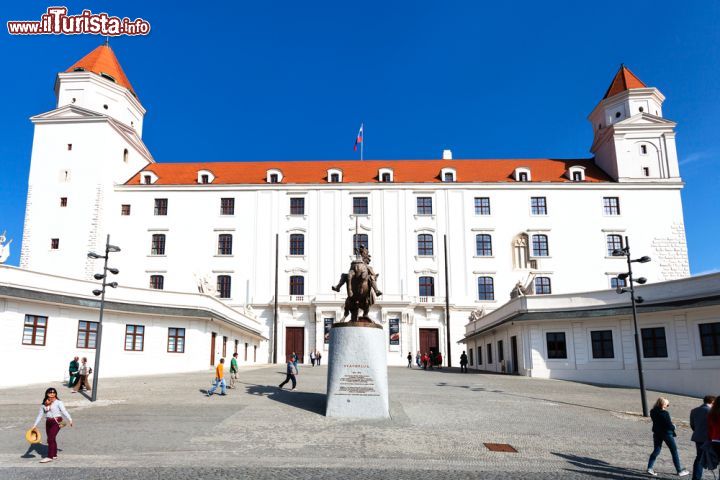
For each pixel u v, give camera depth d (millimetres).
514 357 39438
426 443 14484
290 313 61281
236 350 49156
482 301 61469
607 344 34375
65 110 61656
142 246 63000
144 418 17391
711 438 10625
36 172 61156
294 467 11703
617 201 63281
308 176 67625
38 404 20547
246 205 64625
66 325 32688
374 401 18250
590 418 19500
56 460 12125
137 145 68375
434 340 60781
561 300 36312
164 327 37844
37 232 59938
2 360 28953
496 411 20266
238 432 15367
